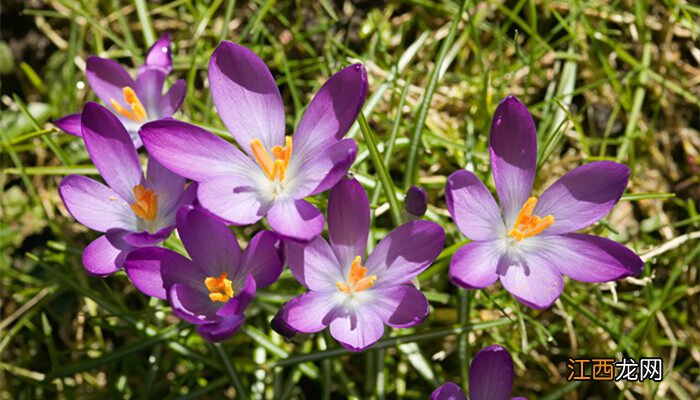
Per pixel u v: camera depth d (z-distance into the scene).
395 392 0.40
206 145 0.32
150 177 0.34
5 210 0.43
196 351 0.38
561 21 0.43
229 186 0.32
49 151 0.43
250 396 0.37
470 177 0.32
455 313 0.40
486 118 0.40
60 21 0.45
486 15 0.44
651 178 0.43
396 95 0.43
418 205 0.33
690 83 0.44
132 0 0.45
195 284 0.32
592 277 0.32
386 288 0.32
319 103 0.33
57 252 0.42
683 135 0.43
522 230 0.33
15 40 0.45
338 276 0.33
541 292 0.32
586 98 0.44
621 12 0.44
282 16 0.44
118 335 0.42
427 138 0.41
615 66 0.44
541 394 0.40
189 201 0.32
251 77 0.33
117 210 0.33
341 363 0.40
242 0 0.45
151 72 0.37
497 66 0.44
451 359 0.40
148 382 0.38
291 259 0.32
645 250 0.40
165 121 0.32
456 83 0.44
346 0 0.44
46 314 0.42
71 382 0.41
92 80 0.37
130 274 0.31
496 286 0.41
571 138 0.43
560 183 0.34
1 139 0.41
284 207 0.32
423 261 0.32
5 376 0.40
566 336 0.41
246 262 0.32
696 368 0.41
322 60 0.43
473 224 0.33
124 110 0.37
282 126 0.33
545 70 0.44
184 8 0.45
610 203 0.33
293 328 0.31
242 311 0.30
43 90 0.44
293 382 0.38
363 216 0.32
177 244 0.38
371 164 0.42
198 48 0.44
